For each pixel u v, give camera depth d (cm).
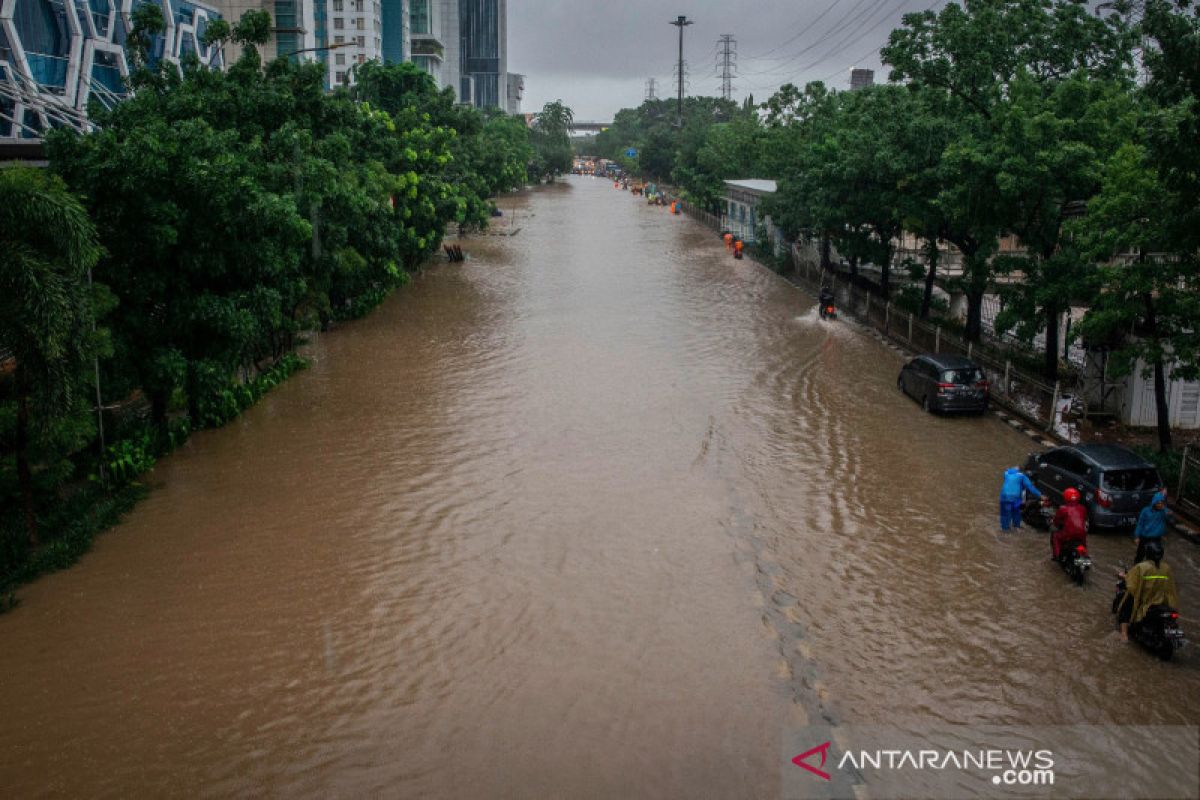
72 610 1449
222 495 1922
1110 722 1136
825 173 3988
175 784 1041
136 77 2717
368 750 1097
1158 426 2102
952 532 1731
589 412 2506
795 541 1691
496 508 1842
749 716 1155
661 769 1051
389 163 4347
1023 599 1467
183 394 2203
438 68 15738
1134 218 1978
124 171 1902
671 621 1398
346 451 2194
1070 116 2578
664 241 7000
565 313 3978
